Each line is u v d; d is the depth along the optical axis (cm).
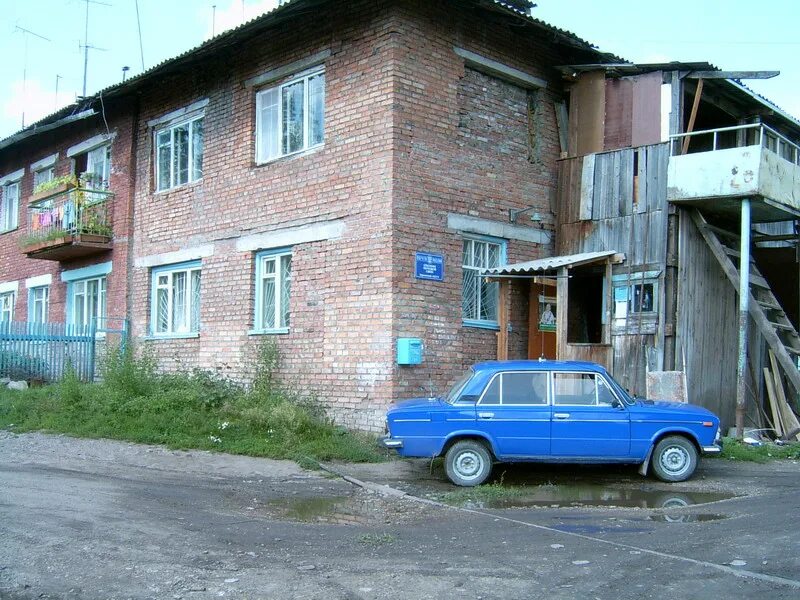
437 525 765
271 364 1391
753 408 1466
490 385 980
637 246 1360
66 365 1642
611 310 1368
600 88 1468
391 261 1230
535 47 1484
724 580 584
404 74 1263
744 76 1301
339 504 860
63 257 1994
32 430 1288
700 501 875
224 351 1524
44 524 723
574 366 989
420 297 1266
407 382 1238
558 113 1523
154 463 1064
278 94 1472
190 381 1453
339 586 569
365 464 1101
